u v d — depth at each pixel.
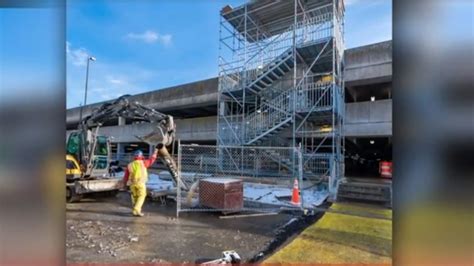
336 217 6.60
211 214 7.13
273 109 12.73
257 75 13.30
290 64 12.77
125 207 8.08
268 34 14.67
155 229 5.75
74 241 4.93
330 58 12.51
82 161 9.41
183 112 22.91
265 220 6.49
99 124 9.73
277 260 4.03
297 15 12.80
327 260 4.01
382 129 12.95
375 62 12.91
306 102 11.89
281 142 13.20
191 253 4.37
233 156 13.20
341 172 12.35
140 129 22.53
